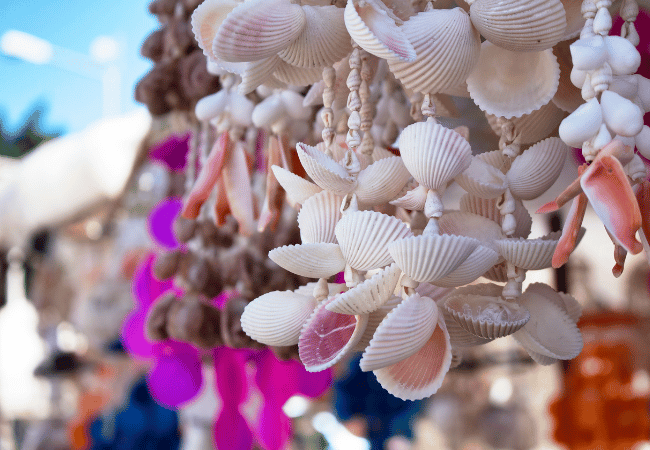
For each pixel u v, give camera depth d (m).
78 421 1.40
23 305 1.61
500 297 0.42
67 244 1.52
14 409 1.55
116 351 1.21
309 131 0.56
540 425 1.47
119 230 1.09
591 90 0.36
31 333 1.60
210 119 0.52
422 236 0.36
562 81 0.45
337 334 0.41
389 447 1.32
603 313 1.17
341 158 0.43
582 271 1.23
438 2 0.45
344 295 0.38
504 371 1.50
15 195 1.21
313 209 0.42
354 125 0.40
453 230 0.43
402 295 0.41
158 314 0.56
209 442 0.90
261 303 0.43
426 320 0.38
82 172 1.11
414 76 0.39
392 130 0.54
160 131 0.80
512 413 1.44
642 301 1.21
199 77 0.52
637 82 0.38
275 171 0.44
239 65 0.41
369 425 0.97
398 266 0.37
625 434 1.04
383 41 0.37
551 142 0.42
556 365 1.17
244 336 0.53
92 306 1.22
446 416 1.44
